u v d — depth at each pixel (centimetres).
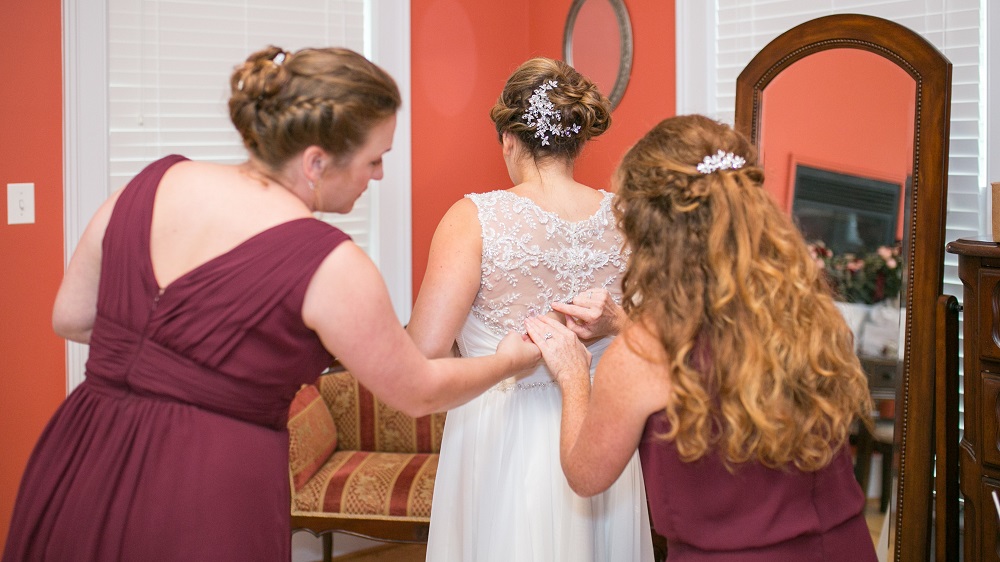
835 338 132
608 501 193
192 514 137
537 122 183
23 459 303
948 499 231
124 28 313
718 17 308
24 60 293
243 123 141
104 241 143
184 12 322
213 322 137
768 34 295
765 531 129
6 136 292
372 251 358
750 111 272
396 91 146
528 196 185
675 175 133
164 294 138
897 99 242
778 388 125
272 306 136
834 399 131
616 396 135
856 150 251
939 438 229
